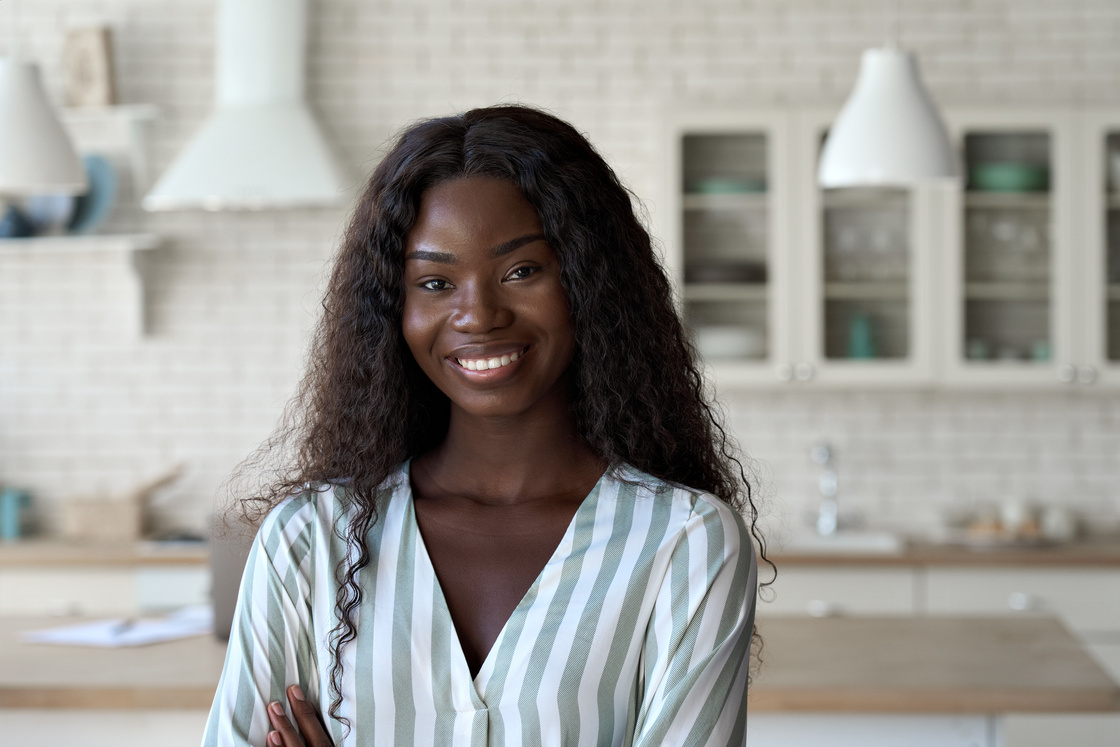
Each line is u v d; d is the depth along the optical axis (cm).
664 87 468
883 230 434
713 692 121
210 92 474
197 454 477
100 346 478
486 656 121
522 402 124
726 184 433
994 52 462
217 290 476
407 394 132
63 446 479
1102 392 465
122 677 238
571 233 124
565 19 469
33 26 473
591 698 118
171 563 424
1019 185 429
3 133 338
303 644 125
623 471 129
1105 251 431
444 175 124
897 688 229
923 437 470
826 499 465
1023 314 434
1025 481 468
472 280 122
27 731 238
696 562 123
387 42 471
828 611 418
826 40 464
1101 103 459
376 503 128
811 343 432
